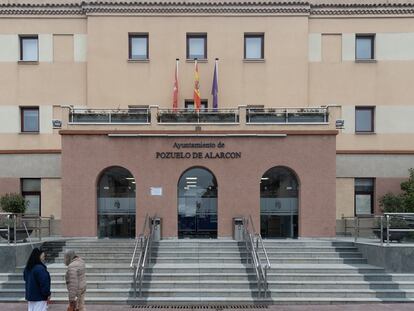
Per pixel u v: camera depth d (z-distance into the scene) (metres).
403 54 23.80
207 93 23.42
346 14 23.80
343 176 23.48
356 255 16.89
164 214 19.86
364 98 23.75
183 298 13.55
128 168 19.98
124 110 20.23
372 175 23.47
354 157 23.53
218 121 20.22
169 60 23.44
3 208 21.91
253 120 20.25
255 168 19.97
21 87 23.75
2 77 23.77
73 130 19.92
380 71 23.78
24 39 24.03
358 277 14.81
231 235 19.75
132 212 20.33
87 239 19.38
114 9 23.39
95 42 23.39
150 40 23.41
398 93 23.77
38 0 24.00
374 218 18.08
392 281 14.70
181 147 20.00
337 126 20.09
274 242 17.95
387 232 15.77
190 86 23.42
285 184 20.38
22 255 15.80
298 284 14.30
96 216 19.98
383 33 23.81
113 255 17.09
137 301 13.38
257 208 19.84
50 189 23.44
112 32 23.44
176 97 22.48
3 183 23.52
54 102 23.69
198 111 20.23
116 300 13.38
